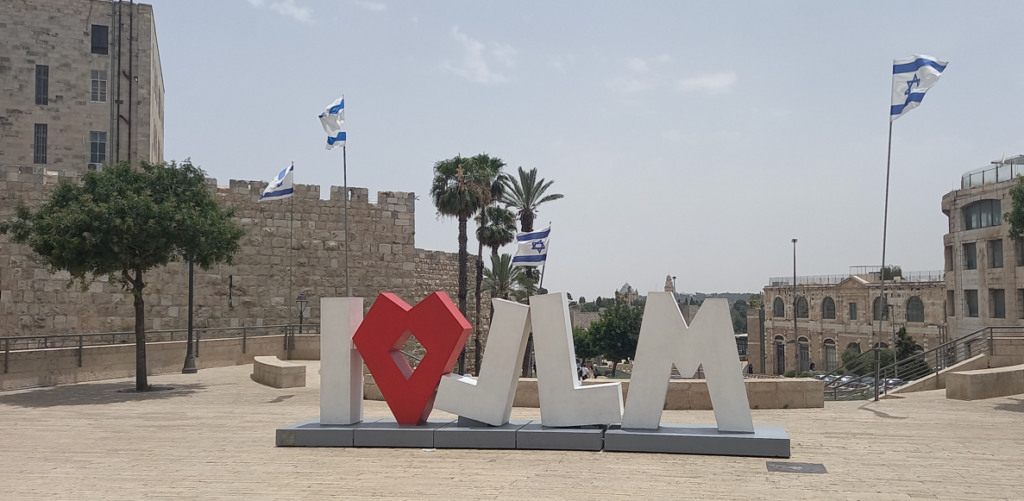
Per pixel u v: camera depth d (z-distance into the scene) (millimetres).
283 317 35156
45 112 41969
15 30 41656
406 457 11188
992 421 14211
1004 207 42812
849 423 14000
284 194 29547
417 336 12430
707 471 9898
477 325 41812
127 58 43562
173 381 24125
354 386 12859
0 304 30797
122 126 43312
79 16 42750
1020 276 41469
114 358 24906
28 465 11023
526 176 44062
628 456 11016
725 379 11391
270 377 22688
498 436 11773
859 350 63625
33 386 22391
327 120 26984
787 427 13523
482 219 43188
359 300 13242
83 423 15414
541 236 34375
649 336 11820
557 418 11914
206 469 10539
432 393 12500
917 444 11828
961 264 46938
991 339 21250
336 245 36469
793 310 76438
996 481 9211
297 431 12305
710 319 11547
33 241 20750
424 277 45156
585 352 71062
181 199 21922
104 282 31953
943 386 20688
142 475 10180
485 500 8445
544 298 12117
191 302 26766
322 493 8922
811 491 8727
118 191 21297
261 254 34906
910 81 19047
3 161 41219
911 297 59906
